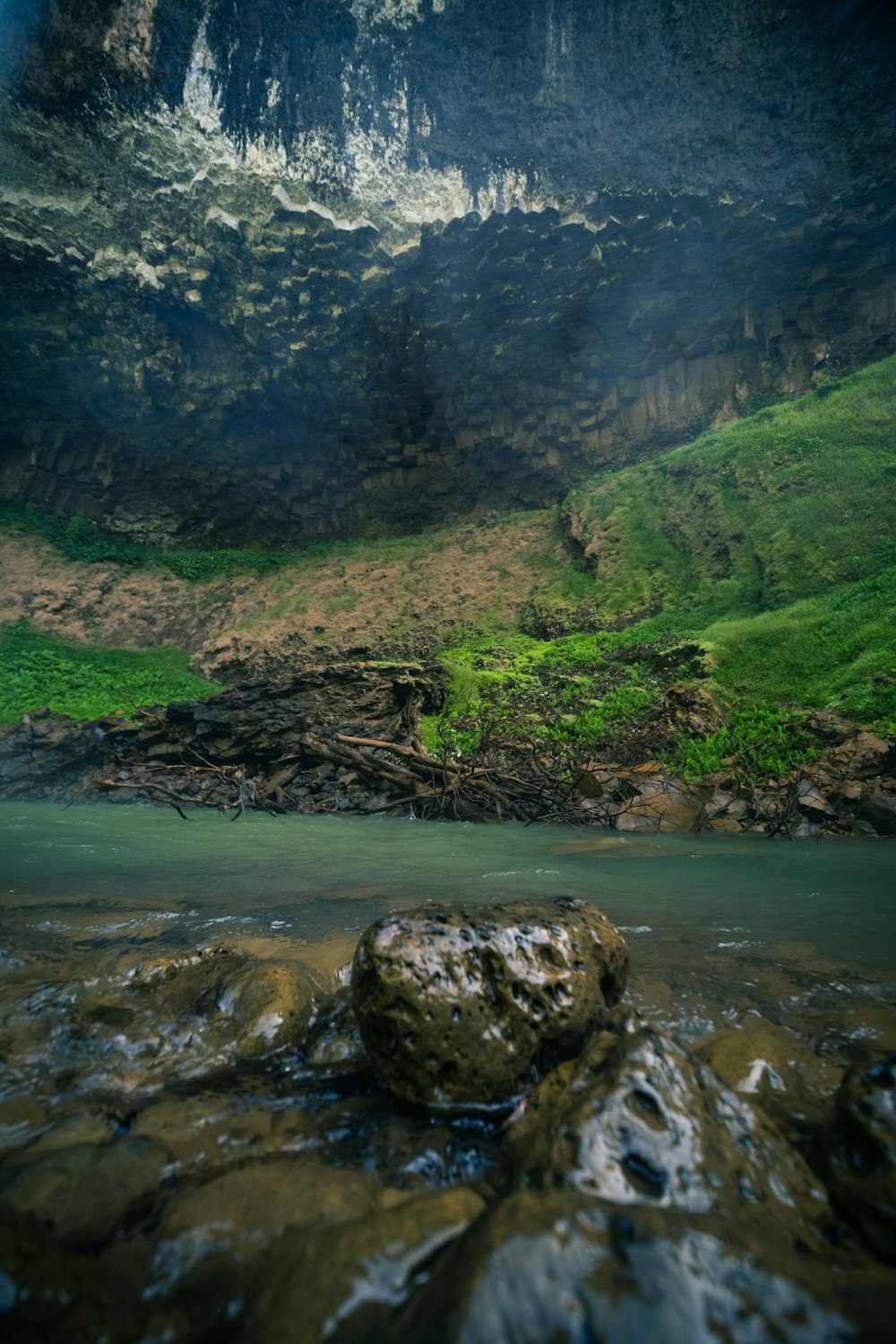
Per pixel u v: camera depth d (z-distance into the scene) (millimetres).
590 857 5707
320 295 26047
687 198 23375
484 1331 952
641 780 9180
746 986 2568
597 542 21625
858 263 23609
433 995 1962
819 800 7672
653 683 12867
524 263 24969
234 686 12789
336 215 24922
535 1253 1039
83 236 24547
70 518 30359
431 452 30891
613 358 27312
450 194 24953
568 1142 1387
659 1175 1324
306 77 24766
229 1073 2047
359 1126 1787
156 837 6973
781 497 17469
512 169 24422
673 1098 1476
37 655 23656
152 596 28562
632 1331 968
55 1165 1497
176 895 4172
